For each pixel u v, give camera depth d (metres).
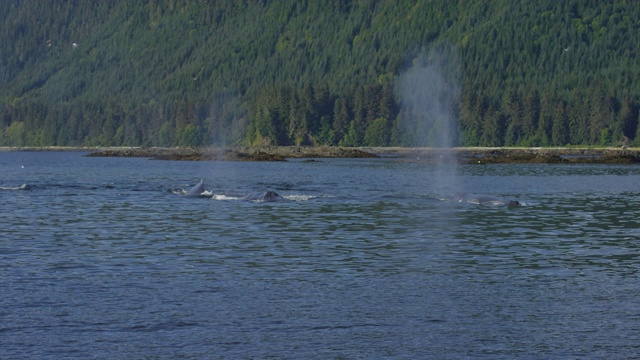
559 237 78.06
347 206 107.38
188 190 136.50
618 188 150.50
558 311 48.66
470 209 103.94
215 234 79.56
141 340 42.97
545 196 129.62
